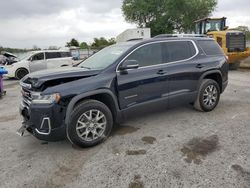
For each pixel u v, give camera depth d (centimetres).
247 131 434
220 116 521
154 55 461
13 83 1259
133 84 424
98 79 393
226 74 575
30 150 393
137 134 439
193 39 533
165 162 337
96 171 323
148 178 302
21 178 314
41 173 324
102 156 363
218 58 557
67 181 304
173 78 474
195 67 508
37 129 362
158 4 3869
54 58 1512
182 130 450
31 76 388
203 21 1535
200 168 318
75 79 385
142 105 441
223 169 313
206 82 532
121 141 411
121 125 486
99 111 393
